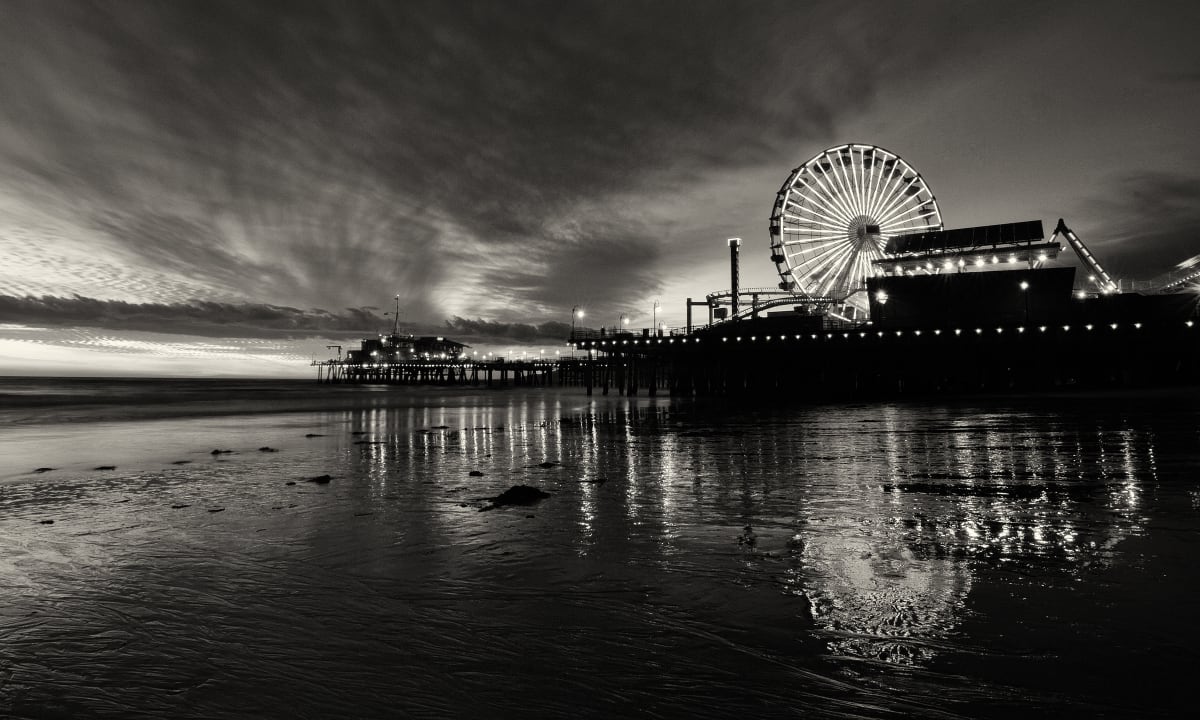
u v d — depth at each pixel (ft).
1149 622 17.52
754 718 13.30
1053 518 30.66
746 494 39.60
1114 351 179.01
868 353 192.13
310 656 16.88
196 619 19.69
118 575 24.56
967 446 61.52
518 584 22.61
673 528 30.86
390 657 16.72
